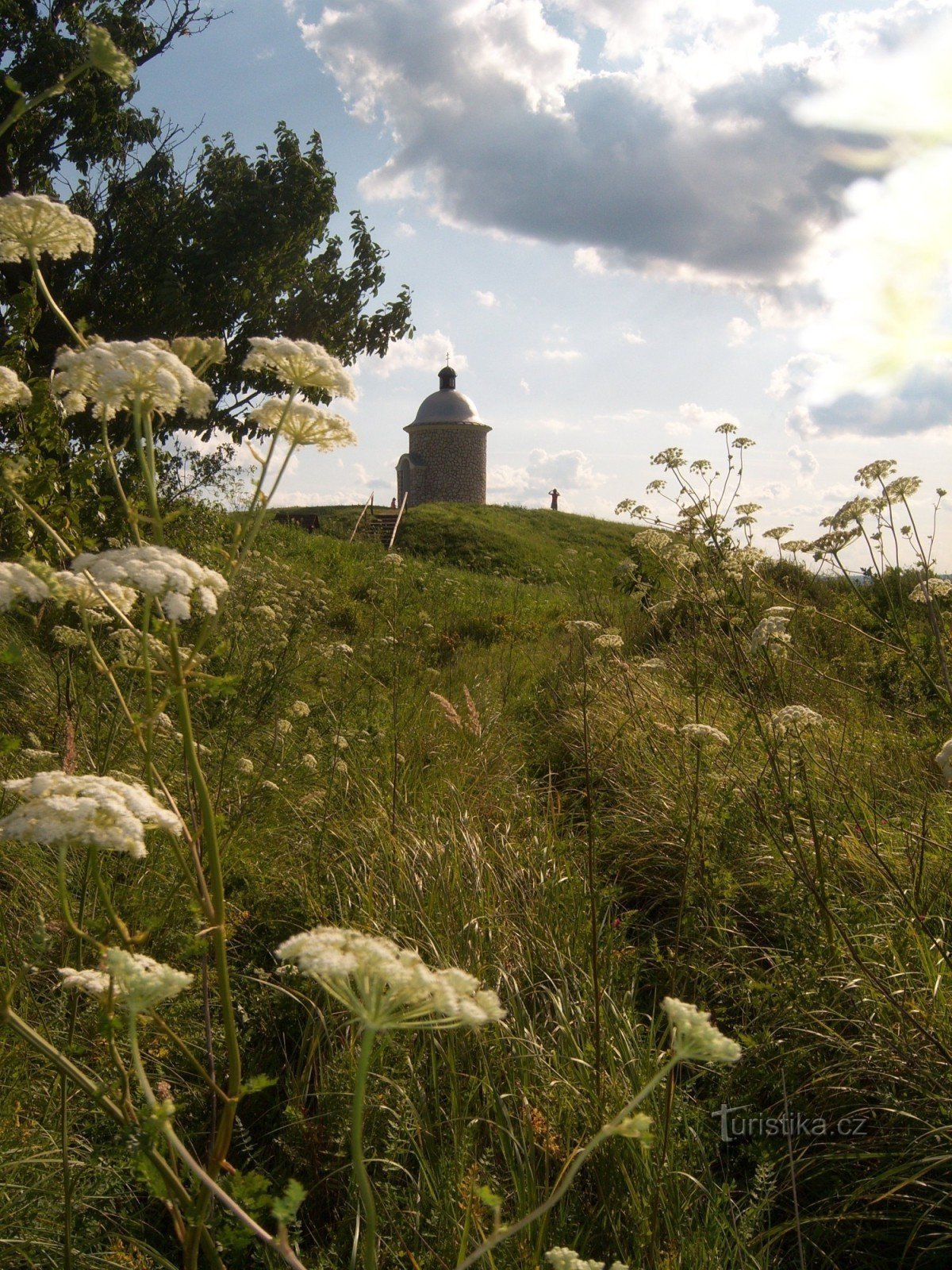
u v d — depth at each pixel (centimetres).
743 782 421
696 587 510
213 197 1177
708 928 374
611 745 574
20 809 151
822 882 346
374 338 1334
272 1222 246
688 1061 313
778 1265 250
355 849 441
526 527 3631
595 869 469
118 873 372
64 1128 197
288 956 115
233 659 580
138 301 1160
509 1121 269
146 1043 296
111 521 586
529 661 1053
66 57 1071
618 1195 250
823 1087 296
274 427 204
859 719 537
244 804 407
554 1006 338
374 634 904
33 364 1036
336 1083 287
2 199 191
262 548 1459
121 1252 227
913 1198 251
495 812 534
